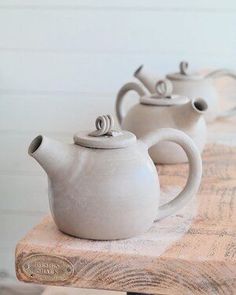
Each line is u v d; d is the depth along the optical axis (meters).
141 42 2.04
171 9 2.00
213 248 0.91
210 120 1.67
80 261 0.90
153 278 0.89
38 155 0.92
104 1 2.01
